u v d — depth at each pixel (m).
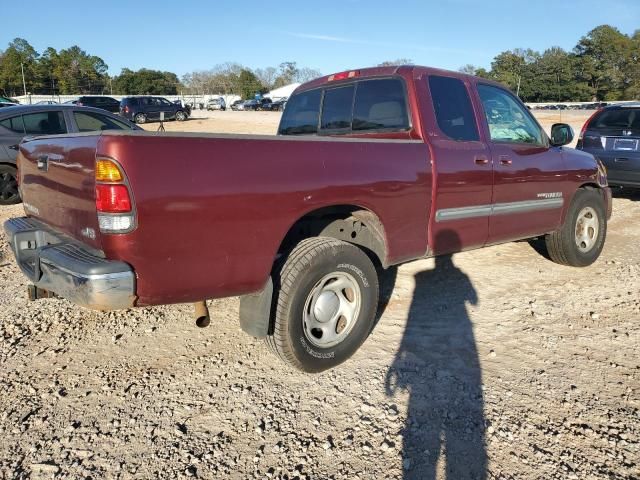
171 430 2.99
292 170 3.18
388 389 3.40
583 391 3.38
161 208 2.73
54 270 2.93
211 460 2.75
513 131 4.93
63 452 2.79
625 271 5.73
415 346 3.98
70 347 3.92
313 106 5.06
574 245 5.61
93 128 9.77
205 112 58.06
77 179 2.92
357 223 3.88
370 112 4.49
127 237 2.68
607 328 4.29
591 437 2.93
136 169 2.66
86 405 3.21
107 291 2.68
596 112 9.47
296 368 3.50
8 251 6.27
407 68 4.27
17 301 4.75
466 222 4.38
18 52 94.12
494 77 98.56
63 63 97.69
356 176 3.49
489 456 2.78
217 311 4.60
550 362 3.74
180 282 2.88
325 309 3.51
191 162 2.81
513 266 5.88
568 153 5.49
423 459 2.76
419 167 3.91
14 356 3.77
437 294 5.00
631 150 8.70
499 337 4.13
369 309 3.75
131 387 3.40
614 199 10.12
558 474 2.65
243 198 2.98
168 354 3.84
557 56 97.56
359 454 2.80
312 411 3.17
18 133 9.12
